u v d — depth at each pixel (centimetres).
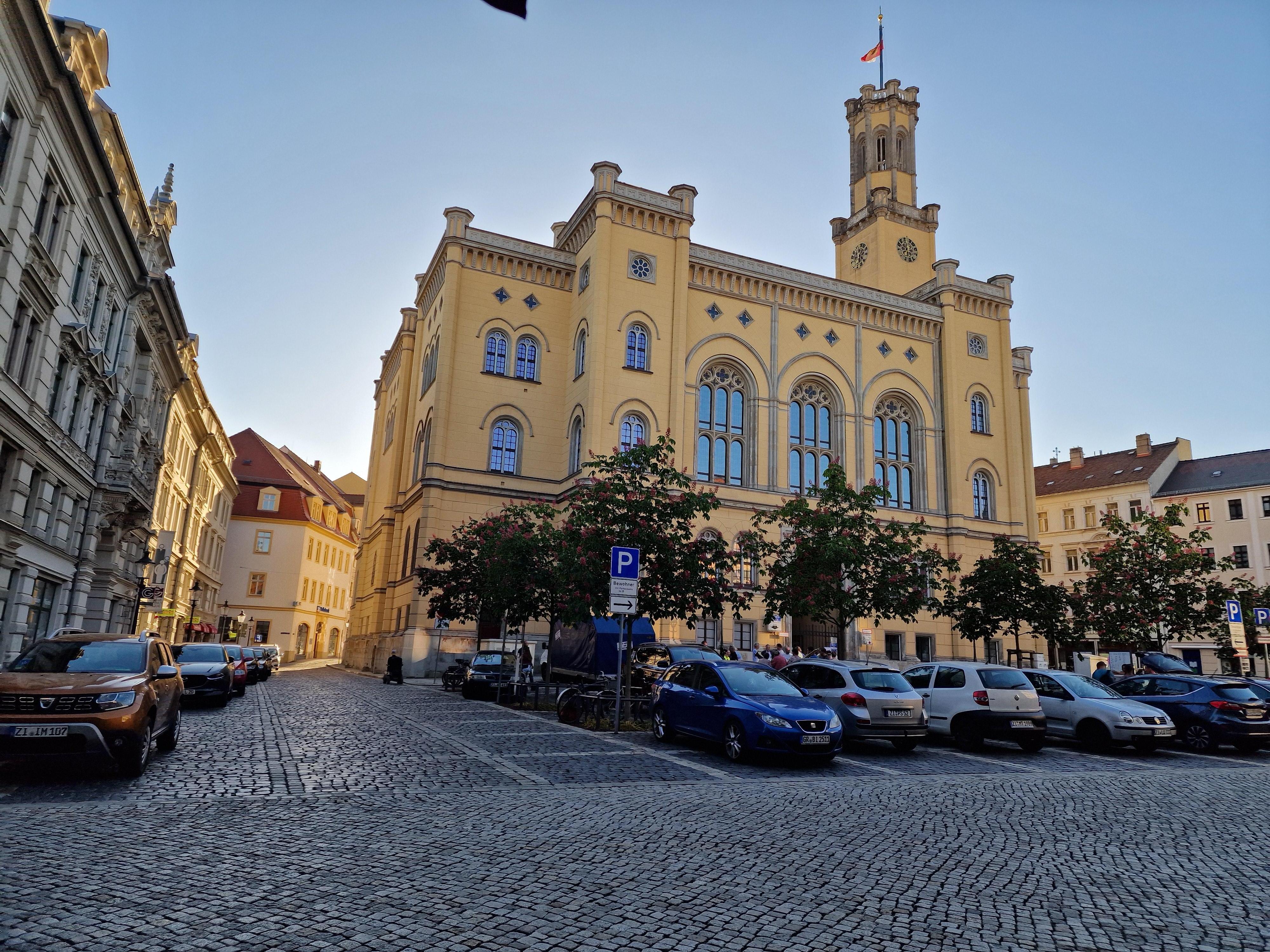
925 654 4600
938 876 709
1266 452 6216
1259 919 617
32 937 504
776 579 2805
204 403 4784
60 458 2345
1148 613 3053
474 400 4119
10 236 1844
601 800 1015
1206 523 6153
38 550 2273
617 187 4241
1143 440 6838
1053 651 5022
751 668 1595
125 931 523
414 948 511
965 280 5203
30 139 1900
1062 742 1959
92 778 1091
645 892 638
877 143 5853
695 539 4109
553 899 613
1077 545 6756
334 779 1127
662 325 4234
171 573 4528
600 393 3988
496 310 4250
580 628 2761
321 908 578
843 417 4716
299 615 7188
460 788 1088
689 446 4269
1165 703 1897
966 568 4803
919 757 1584
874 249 5556
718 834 840
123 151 2661
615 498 2142
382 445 5781
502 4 284
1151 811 1045
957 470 4903
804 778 1277
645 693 2244
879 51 6128
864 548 2670
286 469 7662
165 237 3466
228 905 579
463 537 3222
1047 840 862
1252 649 3806
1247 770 1532
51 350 2195
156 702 1170
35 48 1825
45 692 1055
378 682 3638
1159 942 566
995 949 545
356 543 8850
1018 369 5434
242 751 1383
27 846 707
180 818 856
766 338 4597
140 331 3192
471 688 2711
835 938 554
